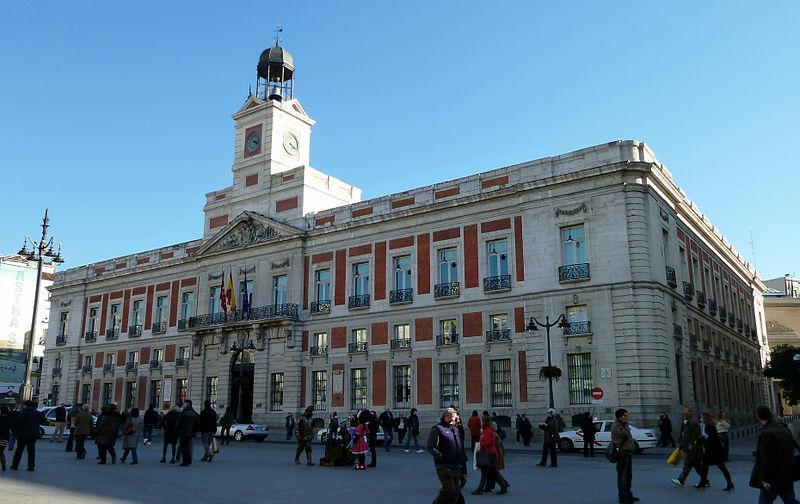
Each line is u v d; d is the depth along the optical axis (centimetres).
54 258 3712
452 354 3791
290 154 5106
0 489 1388
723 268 5053
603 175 3412
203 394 4888
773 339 8044
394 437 3862
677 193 3847
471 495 1466
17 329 6225
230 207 5150
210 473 1867
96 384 5806
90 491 1420
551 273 3503
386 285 4150
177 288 5409
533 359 3469
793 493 993
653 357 3186
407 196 4203
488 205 3809
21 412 1816
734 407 4572
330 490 1512
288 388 4400
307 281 4544
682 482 1605
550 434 2120
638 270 3269
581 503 1334
